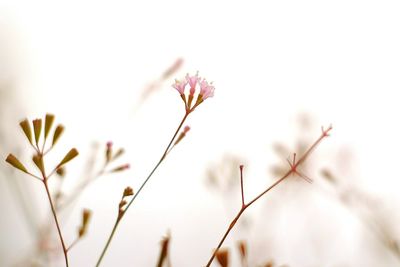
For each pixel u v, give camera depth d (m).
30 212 0.16
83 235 0.13
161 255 0.14
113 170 0.15
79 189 0.15
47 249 0.16
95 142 0.16
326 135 0.13
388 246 0.16
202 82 0.14
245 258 0.13
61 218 0.16
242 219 0.16
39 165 0.13
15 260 0.16
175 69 0.16
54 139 0.13
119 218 0.13
